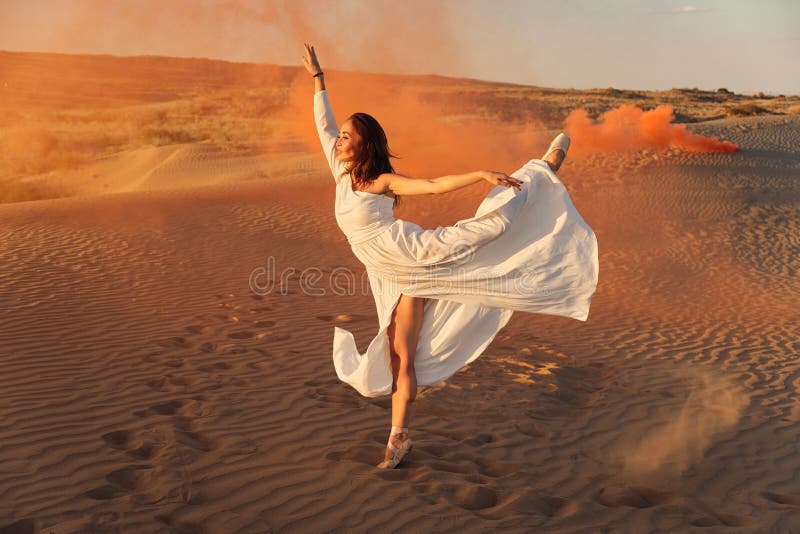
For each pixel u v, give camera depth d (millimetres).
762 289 12211
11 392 5945
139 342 7684
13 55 107312
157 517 3938
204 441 5145
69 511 3967
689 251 14672
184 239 13977
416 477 4594
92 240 13312
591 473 4895
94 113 61875
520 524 4031
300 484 4426
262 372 6863
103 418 5477
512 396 6469
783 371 7703
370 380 4527
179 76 104000
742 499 4562
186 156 34375
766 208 17906
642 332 9328
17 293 9484
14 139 41375
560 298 4277
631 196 18750
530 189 4238
